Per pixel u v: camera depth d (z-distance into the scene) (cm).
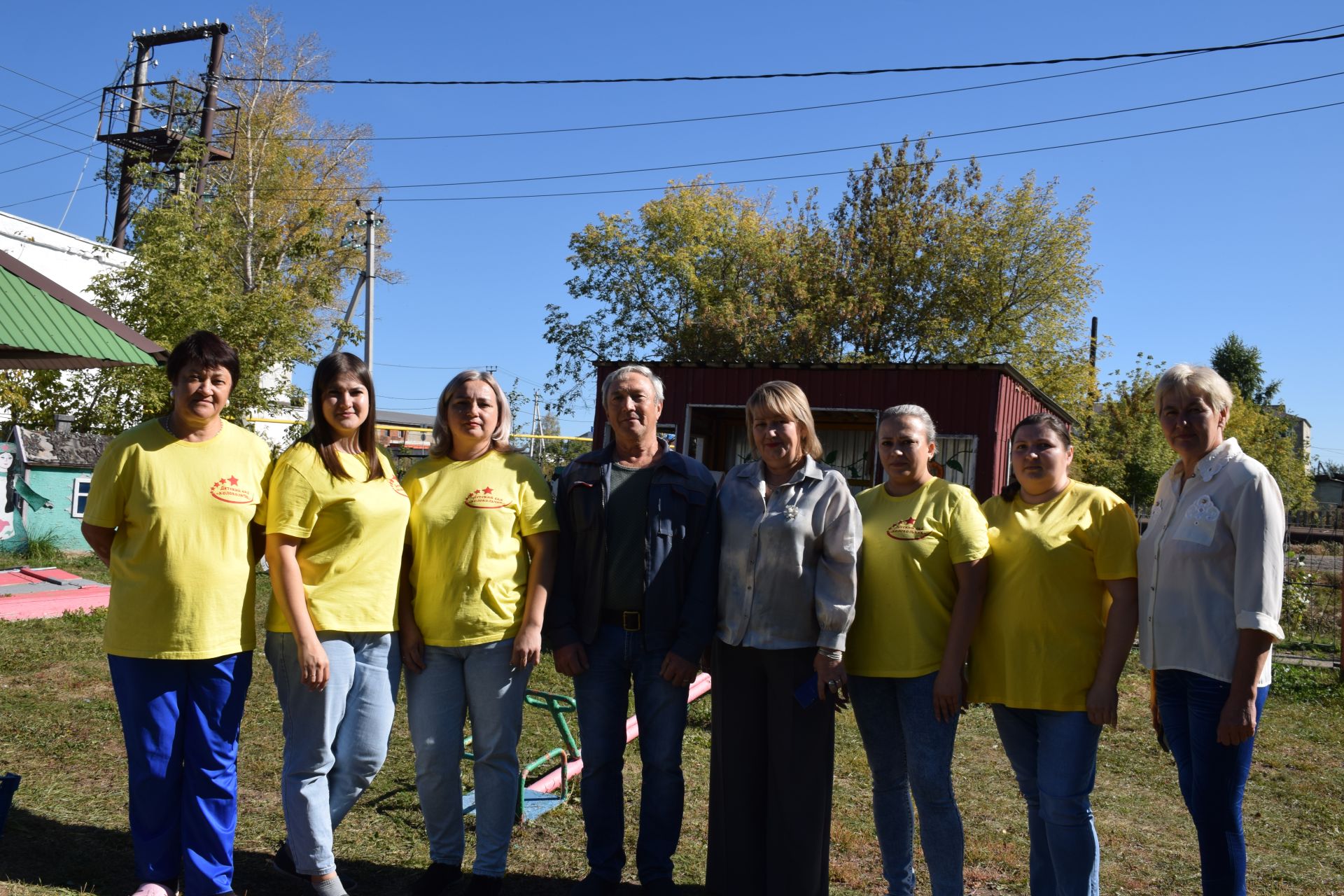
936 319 2766
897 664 333
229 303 1861
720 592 354
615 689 358
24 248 2164
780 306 2894
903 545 336
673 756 359
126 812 418
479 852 349
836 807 472
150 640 317
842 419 1542
